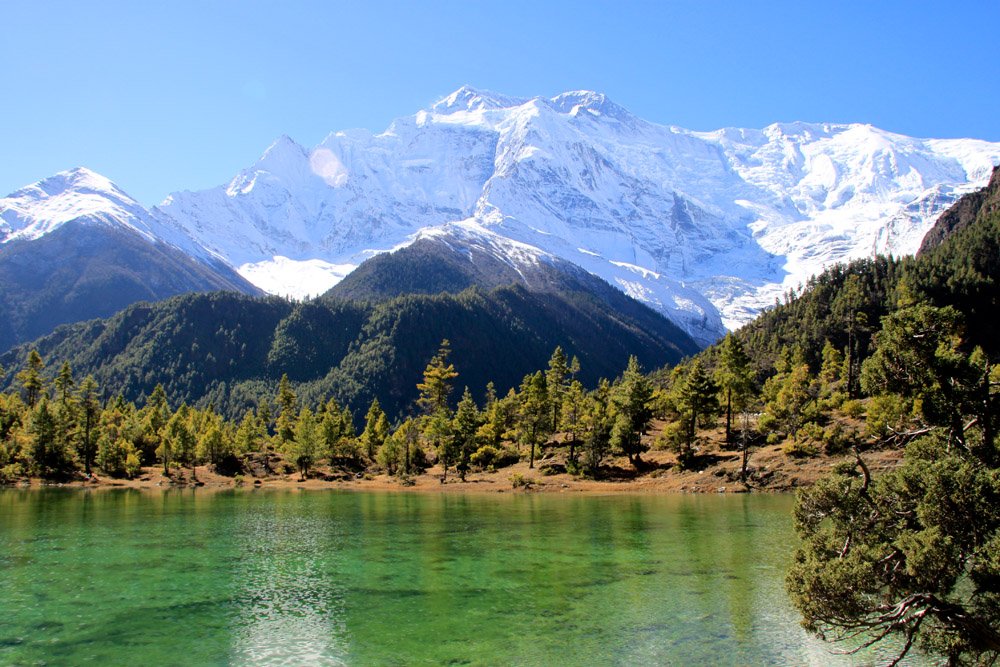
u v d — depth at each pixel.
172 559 56.66
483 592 45.69
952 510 25.47
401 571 52.00
